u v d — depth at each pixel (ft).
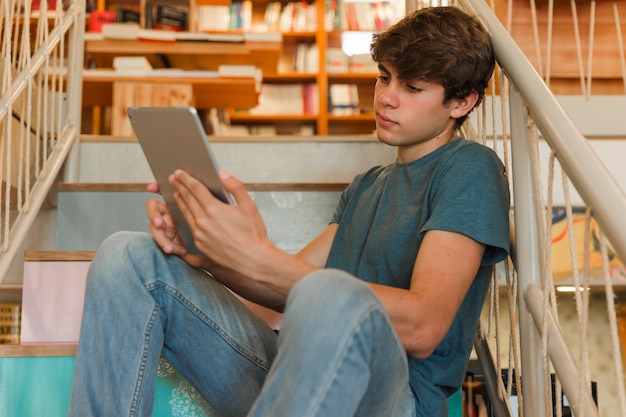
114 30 10.04
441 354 3.65
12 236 5.56
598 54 9.29
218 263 3.35
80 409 3.20
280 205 6.31
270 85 16.62
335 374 2.52
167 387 4.17
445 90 3.93
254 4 17.12
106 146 7.37
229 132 14.97
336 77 16.71
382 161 7.48
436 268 3.35
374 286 3.21
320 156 7.48
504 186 3.78
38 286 4.86
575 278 3.42
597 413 3.18
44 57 6.39
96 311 3.30
